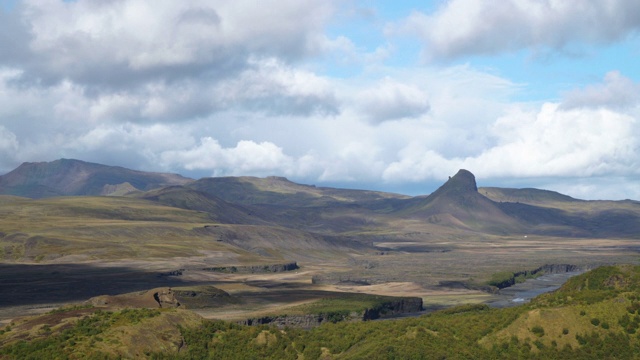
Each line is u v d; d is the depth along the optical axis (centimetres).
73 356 9219
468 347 9919
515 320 10294
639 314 9969
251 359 10319
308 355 10475
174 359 9962
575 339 9719
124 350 9644
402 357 9594
